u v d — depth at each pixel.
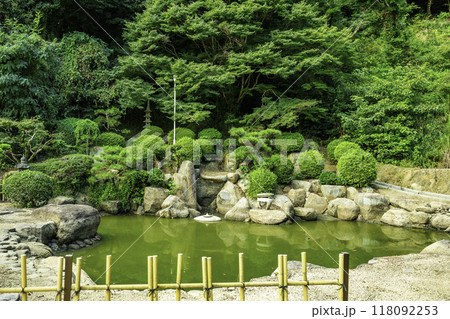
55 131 13.13
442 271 4.77
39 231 6.07
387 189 10.93
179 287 3.04
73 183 9.85
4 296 3.46
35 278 4.12
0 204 8.89
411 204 9.38
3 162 11.05
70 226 6.55
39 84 13.21
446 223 8.41
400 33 18.34
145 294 3.99
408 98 12.33
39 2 15.46
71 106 14.68
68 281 2.92
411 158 11.96
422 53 17.70
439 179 10.59
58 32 16.34
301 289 4.12
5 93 11.96
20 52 12.14
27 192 8.29
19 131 11.61
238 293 4.09
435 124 12.30
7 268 4.38
